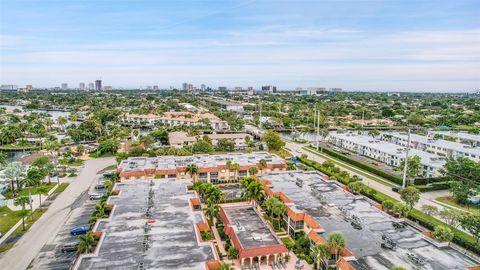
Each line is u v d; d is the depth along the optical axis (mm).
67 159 149375
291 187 97250
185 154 143125
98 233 65250
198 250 60000
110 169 136750
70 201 100250
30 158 141875
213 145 181000
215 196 83375
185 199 85000
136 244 61625
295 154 170000
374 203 87812
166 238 64188
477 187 100938
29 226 82500
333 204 82938
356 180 116000
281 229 83750
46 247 72562
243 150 176000
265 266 66312
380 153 157750
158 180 101125
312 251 64750
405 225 73500
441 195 110188
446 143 167500
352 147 180750
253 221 78875
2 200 97062
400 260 58688
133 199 84625
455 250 62750
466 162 114812
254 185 88562
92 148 177250
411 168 119875
